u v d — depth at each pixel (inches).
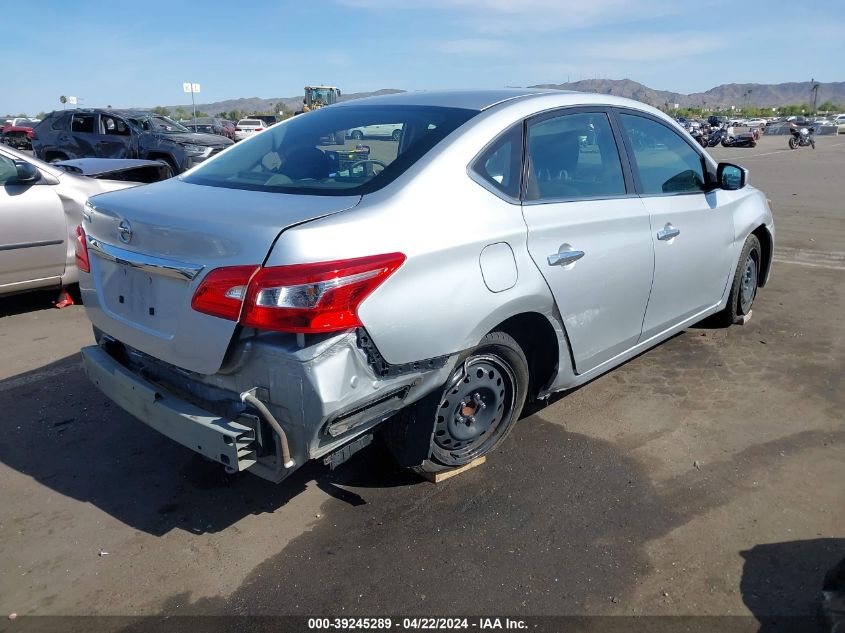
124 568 103.3
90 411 153.2
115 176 289.9
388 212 97.9
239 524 113.8
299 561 104.5
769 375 170.4
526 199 118.6
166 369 108.2
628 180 143.3
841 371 172.6
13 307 233.9
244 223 92.8
